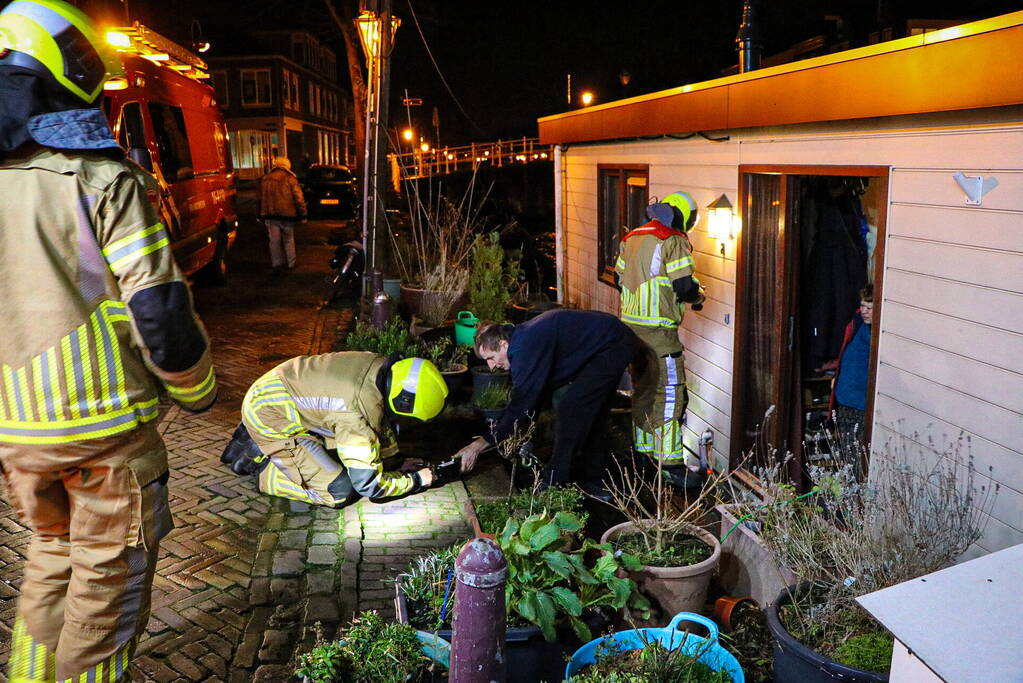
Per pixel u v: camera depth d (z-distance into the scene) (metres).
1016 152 3.17
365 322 9.74
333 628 3.61
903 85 3.44
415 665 3.02
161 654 3.36
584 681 2.83
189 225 9.96
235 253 16.66
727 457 5.61
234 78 44.03
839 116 3.91
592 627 3.32
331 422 4.50
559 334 4.88
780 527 3.68
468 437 6.26
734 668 3.04
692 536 3.94
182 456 5.55
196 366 2.39
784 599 3.22
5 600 3.65
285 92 45.38
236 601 3.80
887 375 3.98
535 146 31.84
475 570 2.45
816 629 3.04
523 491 4.35
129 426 2.32
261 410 4.63
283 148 45.28
